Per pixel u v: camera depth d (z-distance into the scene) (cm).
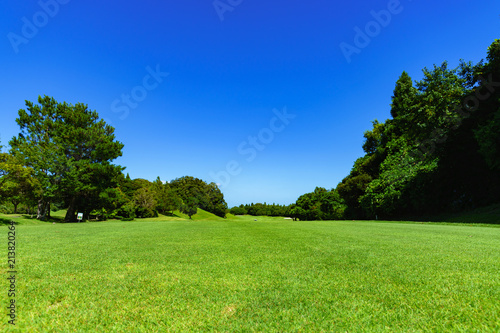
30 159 3453
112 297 336
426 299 319
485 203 2783
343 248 727
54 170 3503
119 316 279
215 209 10106
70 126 3778
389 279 407
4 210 5069
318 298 330
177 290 363
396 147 4103
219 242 881
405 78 4956
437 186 3109
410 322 259
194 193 9975
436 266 488
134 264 527
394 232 1262
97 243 854
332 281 401
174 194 7775
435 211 3253
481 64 2906
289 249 714
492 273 434
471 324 251
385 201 3531
